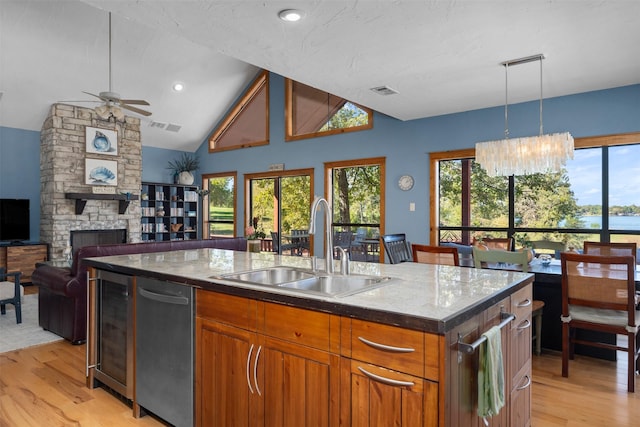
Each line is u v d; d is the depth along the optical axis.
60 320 3.89
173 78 7.36
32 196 7.27
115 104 4.86
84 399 2.66
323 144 7.22
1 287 4.38
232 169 8.76
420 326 1.31
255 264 2.54
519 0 2.63
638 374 3.11
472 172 5.75
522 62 3.73
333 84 4.38
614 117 4.62
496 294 1.67
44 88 6.54
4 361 3.33
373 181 6.69
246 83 8.31
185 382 2.12
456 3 2.67
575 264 2.97
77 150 7.20
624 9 2.73
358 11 2.79
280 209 7.96
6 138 6.98
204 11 2.80
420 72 4.00
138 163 8.05
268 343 1.76
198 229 9.38
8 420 2.39
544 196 5.23
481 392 1.48
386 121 6.45
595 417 2.43
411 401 1.35
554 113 4.99
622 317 2.92
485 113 5.48
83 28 5.82
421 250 3.51
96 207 7.45
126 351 2.48
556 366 3.28
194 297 2.08
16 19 5.38
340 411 1.53
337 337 1.54
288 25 3.00
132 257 2.94
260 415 1.80
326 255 2.24
